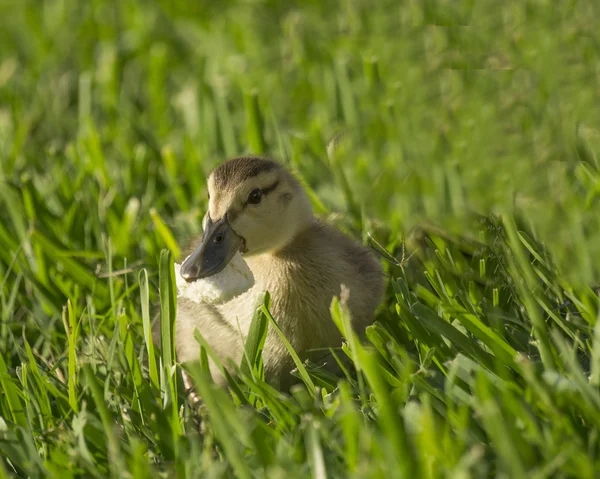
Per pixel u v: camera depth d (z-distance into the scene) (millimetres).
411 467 5984
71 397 7664
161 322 7914
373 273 9625
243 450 6875
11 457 6855
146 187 13594
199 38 20656
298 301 9125
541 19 18016
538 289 8625
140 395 7543
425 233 10891
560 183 12812
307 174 13641
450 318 8664
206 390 6438
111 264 9969
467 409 6688
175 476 6461
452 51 17547
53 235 11461
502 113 15570
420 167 14258
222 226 9070
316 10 21422
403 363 7777
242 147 15250
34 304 10227
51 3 23562
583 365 8094
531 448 6195
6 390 7719
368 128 15641
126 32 21453
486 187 13461
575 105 15117
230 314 9320
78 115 17672
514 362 7602
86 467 6641
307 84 17312
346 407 6473
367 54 17562
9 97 18062
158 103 17344
